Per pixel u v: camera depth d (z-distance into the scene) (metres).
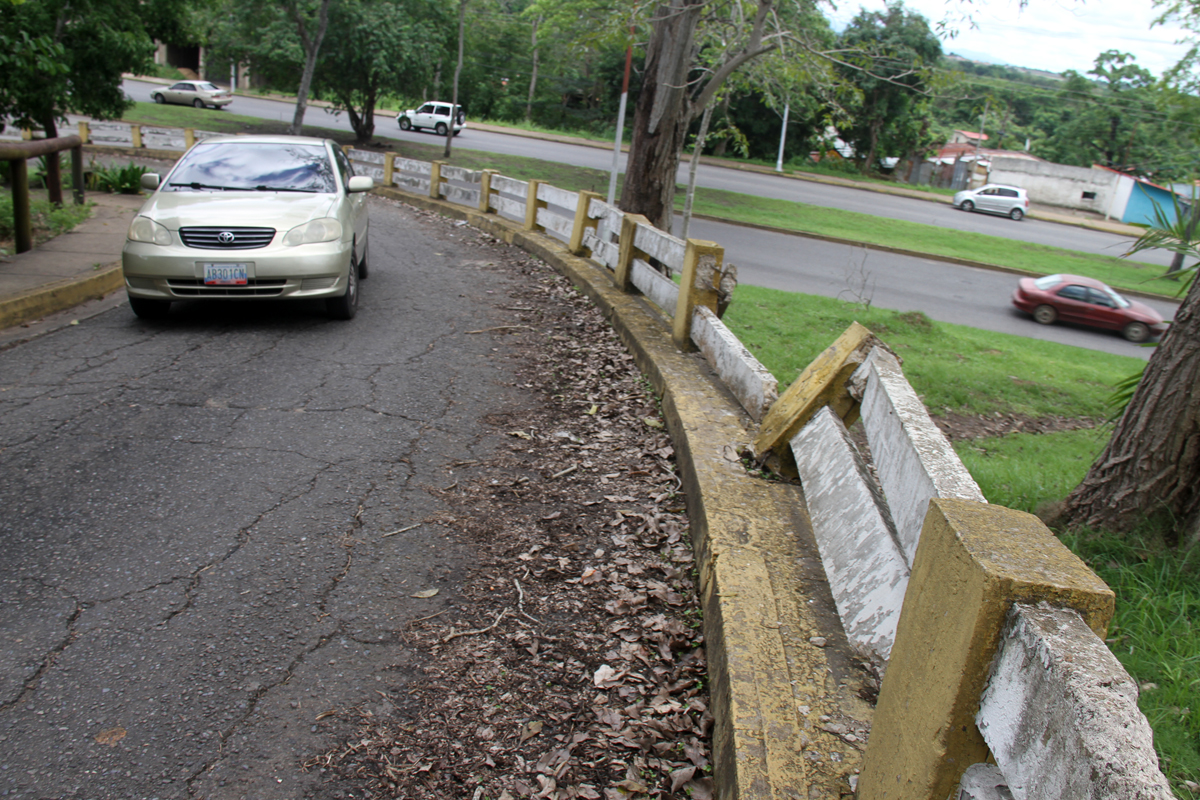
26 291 7.42
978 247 31.45
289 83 32.66
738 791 2.09
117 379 5.71
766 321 13.67
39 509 3.86
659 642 3.16
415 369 6.32
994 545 1.50
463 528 3.96
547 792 2.42
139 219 7.08
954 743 1.49
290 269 6.97
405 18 31.78
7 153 8.80
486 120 61.00
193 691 2.75
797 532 3.42
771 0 10.60
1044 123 71.31
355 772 2.46
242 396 5.50
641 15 10.54
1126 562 3.91
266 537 3.74
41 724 2.56
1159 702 2.74
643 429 5.29
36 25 15.73
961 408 10.82
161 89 45.72
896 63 11.96
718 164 49.97
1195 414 3.94
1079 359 15.86
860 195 45.12
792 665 2.57
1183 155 54.69
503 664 3.00
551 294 9.20
